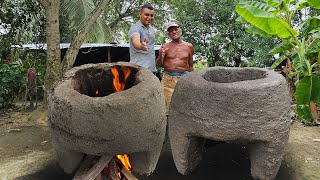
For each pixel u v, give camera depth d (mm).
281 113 2541
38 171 3078
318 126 4484
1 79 5875
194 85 2607
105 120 2133
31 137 4191
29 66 6355
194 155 2945
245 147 3707
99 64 2816
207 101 2525
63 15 7691
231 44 7660
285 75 5738
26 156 3488
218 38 7543
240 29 7422
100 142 2205
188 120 2693
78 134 2207
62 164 2594
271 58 6941
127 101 2150
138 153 2512
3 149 3734
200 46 7766
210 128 2547
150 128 2299
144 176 2945
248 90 2434
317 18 3785
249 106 2443
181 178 2967
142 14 3568
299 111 4184
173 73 3764
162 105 2461
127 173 2672
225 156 3480
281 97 2539
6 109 5977
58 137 2344
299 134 4141
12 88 6094
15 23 6594
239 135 2496
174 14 8156
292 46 4430
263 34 4402
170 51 3781
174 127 2855
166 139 3660
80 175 2506
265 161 2635
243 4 3604
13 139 4109
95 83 2832
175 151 2908
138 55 3611
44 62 7020
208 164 3277
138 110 2188
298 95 3994
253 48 7156
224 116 2484
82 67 2744
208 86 2527
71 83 2479
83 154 2539
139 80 2486
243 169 3170
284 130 2586
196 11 7574
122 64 2822
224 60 7996
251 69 3062
